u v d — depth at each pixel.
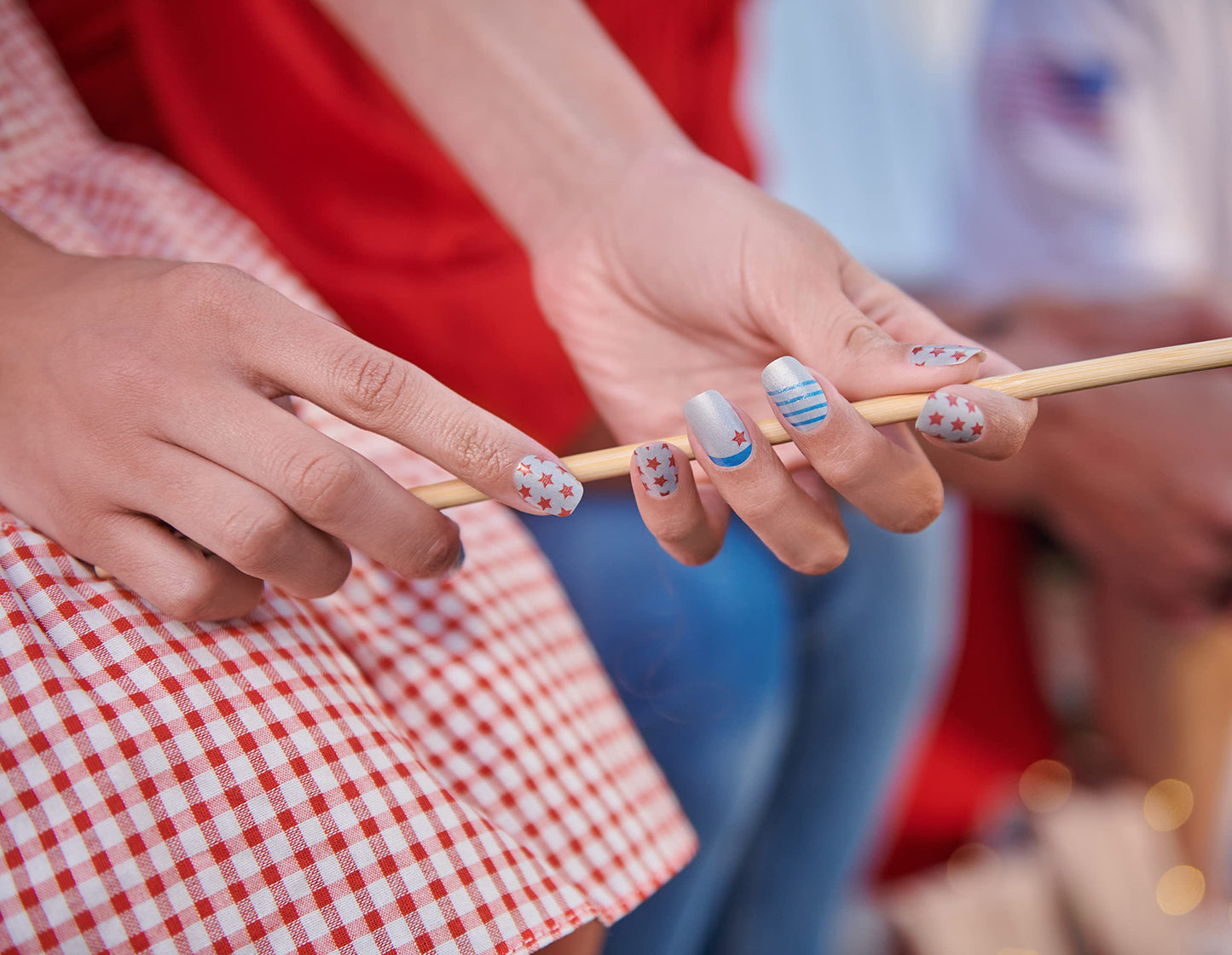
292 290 0.58
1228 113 1.25
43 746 0.45
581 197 0.58
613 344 0.57
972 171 1.20
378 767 0.46
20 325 0.47
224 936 0.44
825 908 0.86
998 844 1.10
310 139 0.69
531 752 0.51
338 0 0.62
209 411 0.44
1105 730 1.15
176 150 0.68
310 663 0.47
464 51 0.60
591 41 0.61
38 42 0.59
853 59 1.12
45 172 0.58
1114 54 1.22
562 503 0.46
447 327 0.73
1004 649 1.16
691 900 0.66
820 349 0.50
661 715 0.67
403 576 0.46
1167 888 1.04
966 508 1.11
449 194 0.72
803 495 0.48
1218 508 0.93
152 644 0.46
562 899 0.47
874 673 0.81
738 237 0.52
